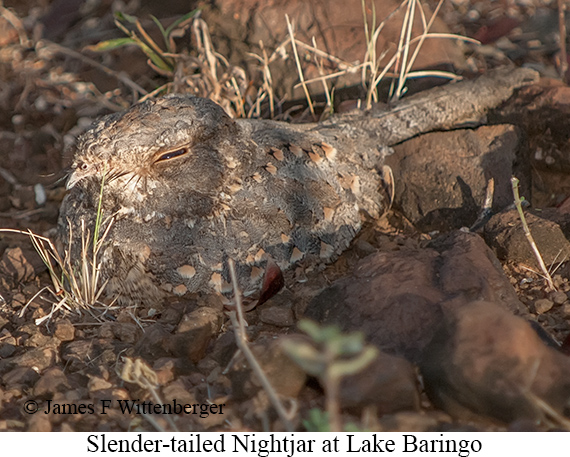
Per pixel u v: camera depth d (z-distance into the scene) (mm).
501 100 4312
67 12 6188
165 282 3324
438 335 2711
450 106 4238
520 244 3559
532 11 5883
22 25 6113
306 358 1792
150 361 3047
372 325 2932
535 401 2410
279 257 3430
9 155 5199
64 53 5816
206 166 3232
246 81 4910
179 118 3174
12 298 3730
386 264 3205
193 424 2676
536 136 4180
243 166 3377
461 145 4082
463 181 3984
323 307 3178
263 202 3391
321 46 4816
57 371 2986
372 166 3998
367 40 4609
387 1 4945
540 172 4207
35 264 4000
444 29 5059
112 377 3029
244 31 4922
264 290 3381
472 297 2986
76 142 3256
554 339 2953
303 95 4816
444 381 2529
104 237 3326
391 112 4219
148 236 3287
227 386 2869
